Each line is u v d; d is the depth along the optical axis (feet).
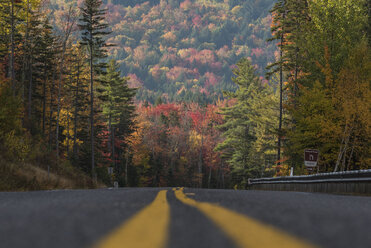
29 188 125.18
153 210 31.01
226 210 30.83
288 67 295.48
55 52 356.18
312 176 124.57
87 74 458.50
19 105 166.40
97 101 516.32
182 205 36.11
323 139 196.44
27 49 347.77
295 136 206.80
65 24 334.03
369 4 270.67
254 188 216.13
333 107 200.95
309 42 235.61
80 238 17.34
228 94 502.38
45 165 192.03
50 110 374.43
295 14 286.66
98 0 334.03
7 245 15.74
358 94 187.32
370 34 261.03
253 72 500.74
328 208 36.63
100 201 41.68
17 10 326.03
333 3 237.25
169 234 18.72
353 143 191.01
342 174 103.86
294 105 273.75
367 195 91.25
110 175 289.74
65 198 48.85
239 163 471.21
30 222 23.79
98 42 338.54
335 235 18.54
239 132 487.61
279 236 18.01
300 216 27.66
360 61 196.85
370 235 18.90
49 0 349.41
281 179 159.74
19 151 159.84
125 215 27.66
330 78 209.67
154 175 631.97
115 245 15.24
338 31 233.35
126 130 561.43
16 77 368.89
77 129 435.53
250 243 16.03
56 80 407.03
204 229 20.58
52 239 17.15
